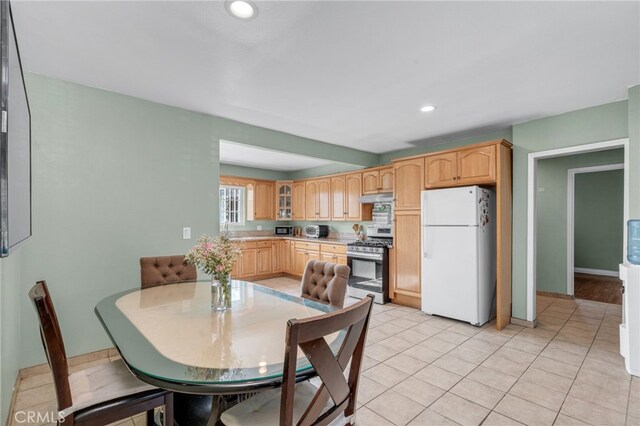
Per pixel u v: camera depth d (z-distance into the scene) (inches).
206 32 74.9
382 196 197.8
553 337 129.0
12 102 43.3
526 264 143.2
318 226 251.6
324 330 39.4
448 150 153.3
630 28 73.1
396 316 156.3
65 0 63.3
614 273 263.0
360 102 120.2
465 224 143.3
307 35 76.0
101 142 109.3
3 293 71.9
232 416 50.5
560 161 196.7
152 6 65.6
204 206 133.3
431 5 65.0
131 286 115.4
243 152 201.8
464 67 92.4
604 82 102.8
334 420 49.2
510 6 65.4
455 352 114.2
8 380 77.4
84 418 51.8
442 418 76.4
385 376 96.7
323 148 185.0
